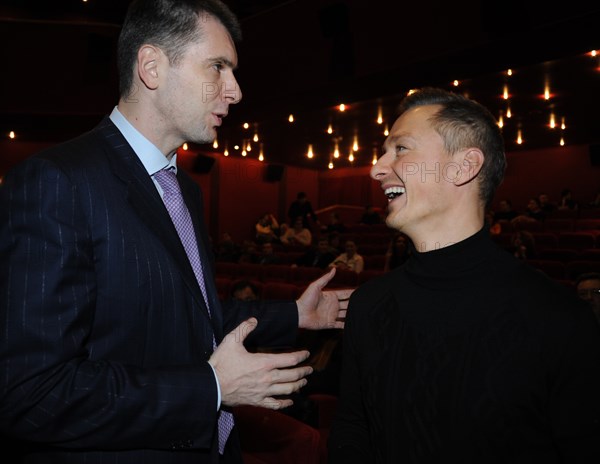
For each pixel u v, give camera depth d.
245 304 1.31
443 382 0.88
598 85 7.05
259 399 0.93
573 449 0.81
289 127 9.59
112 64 8.23
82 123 8.72
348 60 6.52
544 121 9.32
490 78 6.77
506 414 0.83
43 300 0.82
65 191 0.89
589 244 7.84
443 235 0.99
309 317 1.30
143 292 0.94
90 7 10.73
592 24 4.92
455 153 0.97
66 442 0.83
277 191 14.26
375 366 0.98
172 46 1.01
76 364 0.83
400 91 6.93
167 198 1.11
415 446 0.88
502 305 0.89
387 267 5.86
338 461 1.02
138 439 0.86
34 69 8.15
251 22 7.29
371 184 14.39
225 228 12.99
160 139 1.07
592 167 11.55
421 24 5.83
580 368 0.82
